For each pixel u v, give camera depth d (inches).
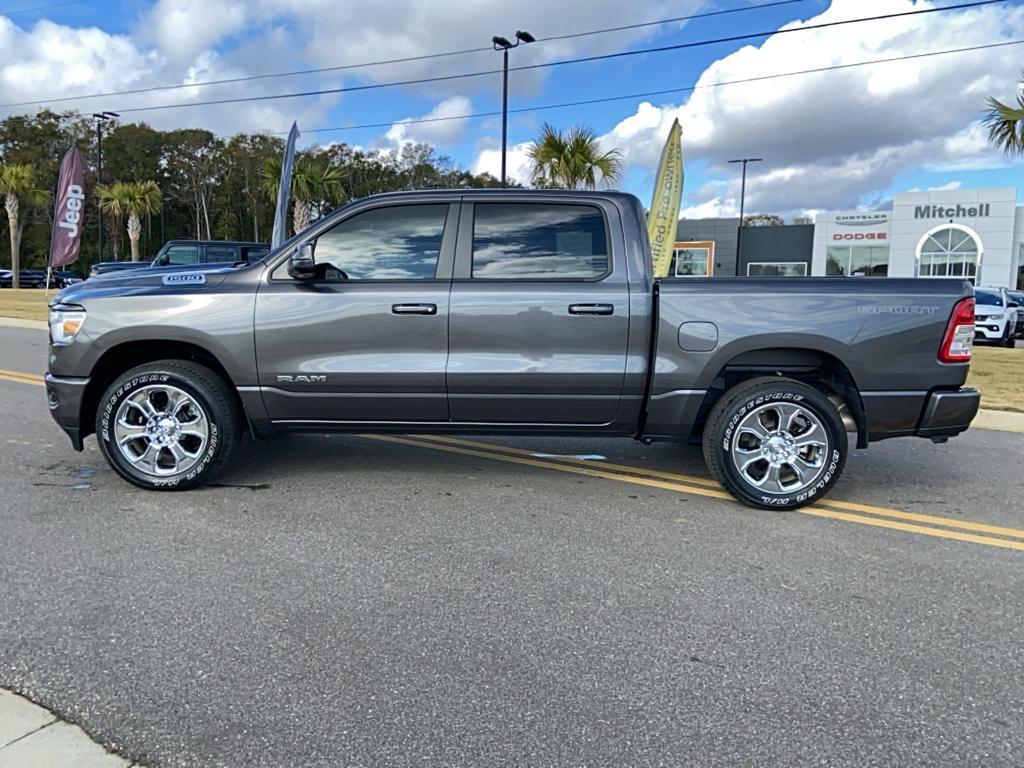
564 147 679.7
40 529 166.9
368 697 103.6
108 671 109.2
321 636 120.3
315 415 189.8
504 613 129.3
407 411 188.1
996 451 259.1
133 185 1900.8
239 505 185.8
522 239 186.1
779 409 183.8
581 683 107.7
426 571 146.7
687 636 122.0
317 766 89.3
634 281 183.3
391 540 163.3
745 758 91.4
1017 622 128.1
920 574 148.3
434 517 179.0
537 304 181.5
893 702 103.9
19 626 122.1
